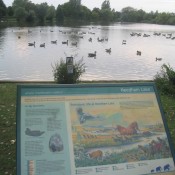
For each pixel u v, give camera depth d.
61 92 1.18
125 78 7.25
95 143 1.13
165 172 1.15
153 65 9.50
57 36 18.98
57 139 1.10
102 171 1.10
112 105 1.21
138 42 18.20
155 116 1.23
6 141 1.81
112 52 12.48
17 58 9.88
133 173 1.12
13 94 2.85
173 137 1.95
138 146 1.16
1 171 1.50
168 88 3.15
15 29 23.11
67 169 1.07
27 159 1.06
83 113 1.17
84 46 14.39
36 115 1.12
